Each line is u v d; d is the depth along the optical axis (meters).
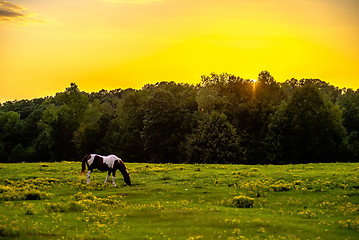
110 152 92.69
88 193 27.20
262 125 77.12
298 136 68.25
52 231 17.20
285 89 88.50
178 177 35.47
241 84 84.44
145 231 17.31
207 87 89.19
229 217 20.09
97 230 17.41
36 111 129.12
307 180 31.92
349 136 74.31
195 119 80.88
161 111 83.62
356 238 16.34
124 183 32.88
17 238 15.98
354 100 95.31
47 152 108.31
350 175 33.84
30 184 31.00
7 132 122.88
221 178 34.34
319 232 17.27
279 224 18.56
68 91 121.38
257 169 40.75
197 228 17.73
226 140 70.25
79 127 103.06
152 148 85.12
